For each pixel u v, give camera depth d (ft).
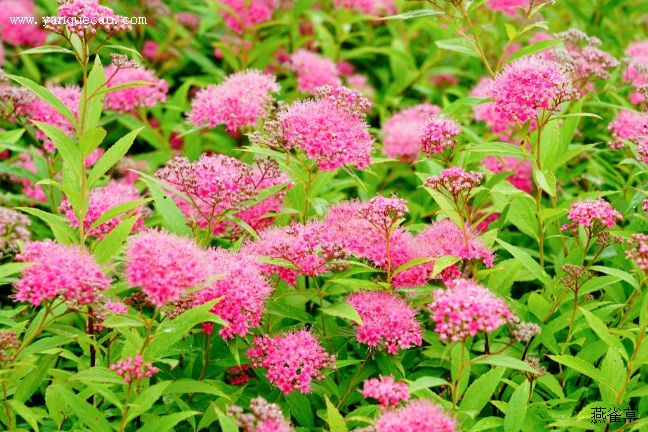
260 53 5.77
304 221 4.89
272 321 4.66
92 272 4.33
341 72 6.02
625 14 6.30
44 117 5.08
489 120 5.30
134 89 5.27
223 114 5.00
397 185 5.56
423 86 5.97
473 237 4.62
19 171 5.06
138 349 4.39
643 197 4.77
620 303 4.69
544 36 5.81
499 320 4.28
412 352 4.69
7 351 4.37
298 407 4.52
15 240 4.43
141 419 4.43
